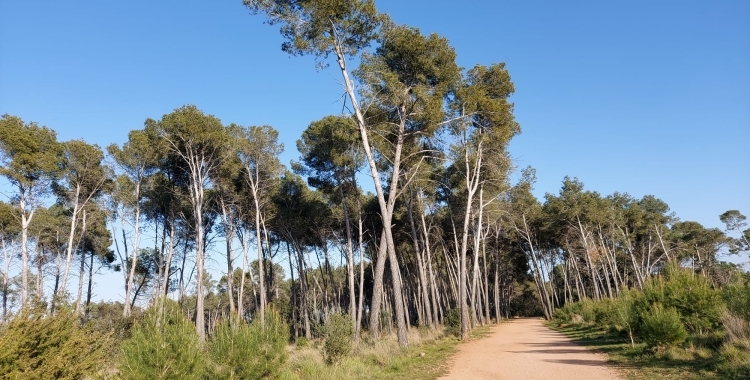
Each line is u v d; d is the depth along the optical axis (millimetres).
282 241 40312
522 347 17109
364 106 18844
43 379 6359
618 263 57812
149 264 35188
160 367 7281
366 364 13148
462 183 29344
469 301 52719
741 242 51125
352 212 34188
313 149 27953
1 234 26656
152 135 25500
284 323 10492
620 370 10328
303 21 16922
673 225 54375
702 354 10688
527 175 32281
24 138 21453
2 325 6840
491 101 22156
